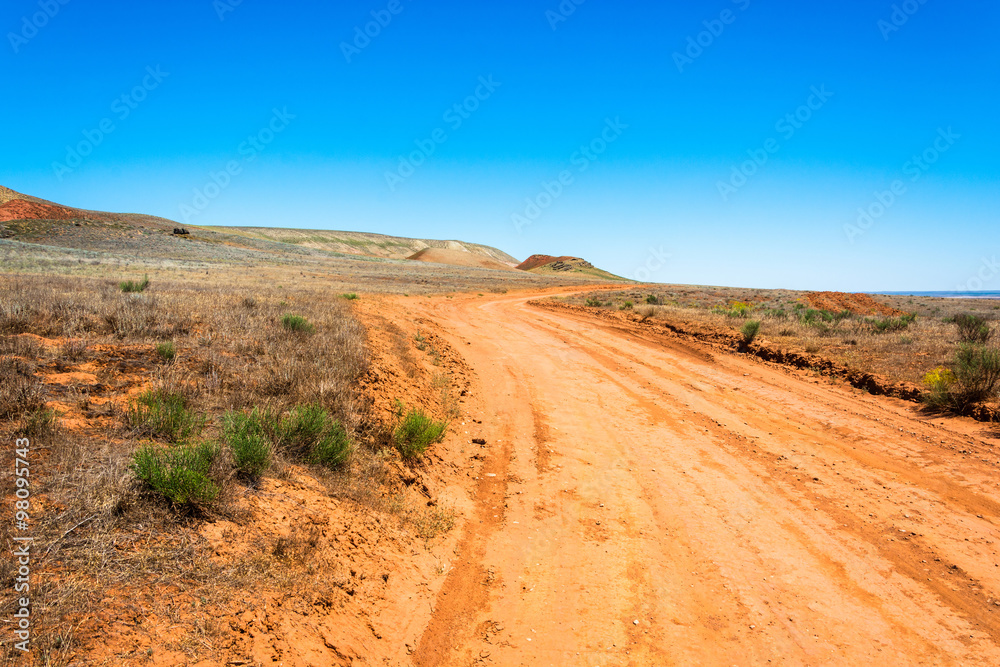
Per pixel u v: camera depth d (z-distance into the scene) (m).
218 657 3.03
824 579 5.38
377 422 7.54
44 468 4.12
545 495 7.27
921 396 11.14
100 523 3.70
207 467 4.59
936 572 5.48
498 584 5.22
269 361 8.33
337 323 12.48
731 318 22.91
